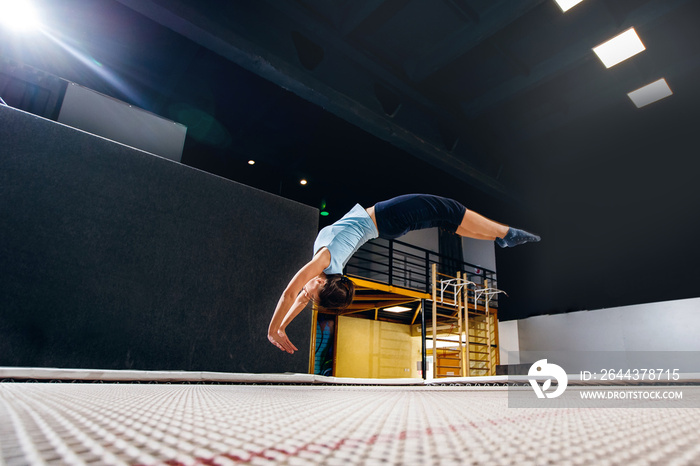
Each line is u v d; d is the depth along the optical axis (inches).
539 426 14.4
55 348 88.5
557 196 331.6
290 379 91.2
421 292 251.3
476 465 7.4
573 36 223.5
